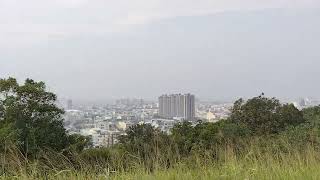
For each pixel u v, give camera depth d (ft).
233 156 29.30
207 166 28.22
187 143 31.78
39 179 24.94
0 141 32.99
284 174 26.89
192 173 26.71
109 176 25.81
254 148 31.35
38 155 26.68
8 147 25.90
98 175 26.00
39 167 25.64
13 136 50.98
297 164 28.89
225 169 27.32
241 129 55.01
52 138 62.59
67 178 25.52
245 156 29.55
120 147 30.73
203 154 30.14
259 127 82.69
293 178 26.20
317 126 52.29
